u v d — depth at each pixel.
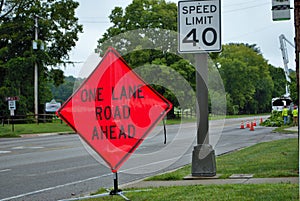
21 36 55.72
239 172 11.16
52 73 58.06
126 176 12.59
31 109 55.22
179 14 10.47
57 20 57.34
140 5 46.41
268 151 15.80
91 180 11.97
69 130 40.25
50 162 16.06
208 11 10.38
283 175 10.27
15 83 52.22
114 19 48.38
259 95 111.44
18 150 21.31
